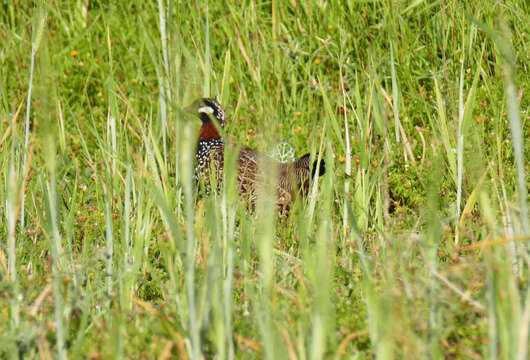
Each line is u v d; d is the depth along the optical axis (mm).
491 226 7160
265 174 6098
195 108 6691
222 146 14031
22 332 7219
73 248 10766
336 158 13484
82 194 12750
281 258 9383
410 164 12906
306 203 12539
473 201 10500
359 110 11953
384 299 6746
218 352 6691
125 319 7918
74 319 8164
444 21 15258
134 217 10836
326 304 6086
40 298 7488
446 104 14281
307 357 6770
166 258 8398
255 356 7430
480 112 14344
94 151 15547
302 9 18500
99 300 8781
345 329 7652
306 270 8586
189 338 7059
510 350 6219
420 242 7789
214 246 7184
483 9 16109
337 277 9195
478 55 15922
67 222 9805
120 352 6766
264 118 6703
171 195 10883
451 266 8008
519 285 7449
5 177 11234
